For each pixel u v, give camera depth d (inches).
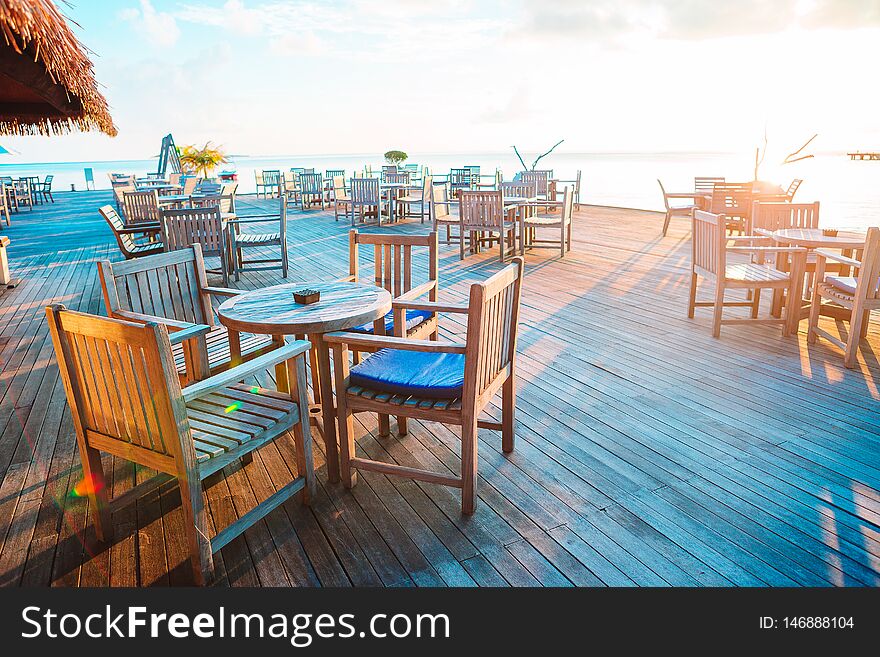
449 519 89.3
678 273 261.4
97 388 76.4
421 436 115.6
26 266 311.1
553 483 98.3
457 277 261.4
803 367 147.6
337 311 97.6
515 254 315.6
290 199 645.9
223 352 112.4
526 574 77.3
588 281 249.4
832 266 183.6
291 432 118.7
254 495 96.6
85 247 371.9
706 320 190.9
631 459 105.4
